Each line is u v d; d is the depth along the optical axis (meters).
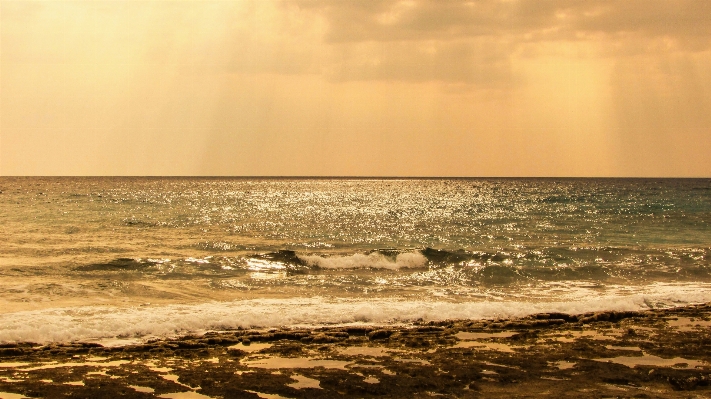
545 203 86.69
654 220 55.00
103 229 45.59
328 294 21.52
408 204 88.69
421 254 30.83
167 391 10.62
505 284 23.97
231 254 32.75
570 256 31.16
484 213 68.00
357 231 47.88
